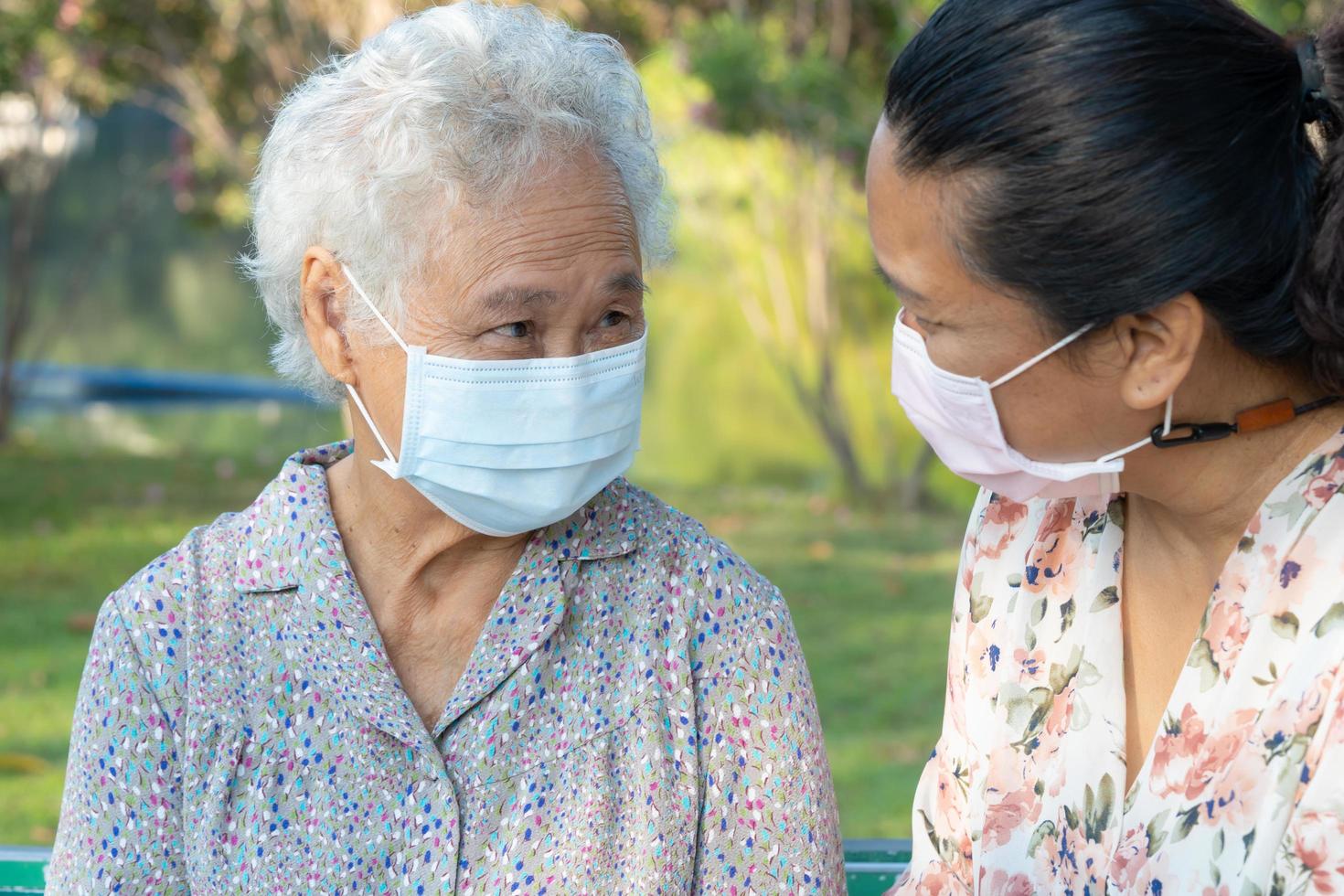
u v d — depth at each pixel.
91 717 1.49
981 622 1.58
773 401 13.44
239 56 9.84
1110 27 1.17
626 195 1.47
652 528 1.56
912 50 1.24
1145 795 1.36
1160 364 1.23
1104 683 1.45
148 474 9.48
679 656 1.52
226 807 1.47
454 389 1.41
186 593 1.50
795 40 8.80
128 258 20.23
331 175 1.42
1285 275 1.21
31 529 7.78
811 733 1.55
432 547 1.51
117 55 9.94
